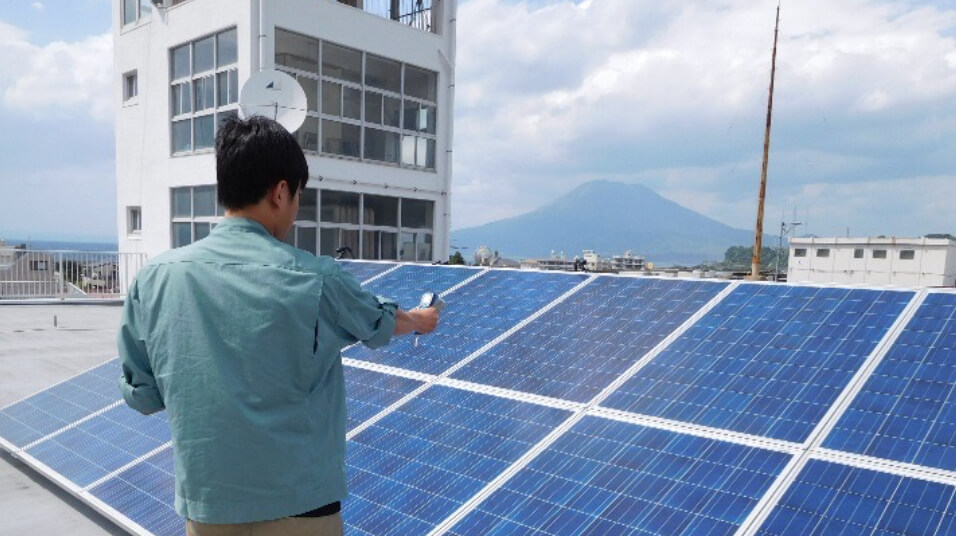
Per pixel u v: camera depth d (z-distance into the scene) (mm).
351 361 5156
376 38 18141
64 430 5270
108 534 4328
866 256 41938
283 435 1814
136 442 4680
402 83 19156
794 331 3766
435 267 6734
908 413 2920
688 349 3910
